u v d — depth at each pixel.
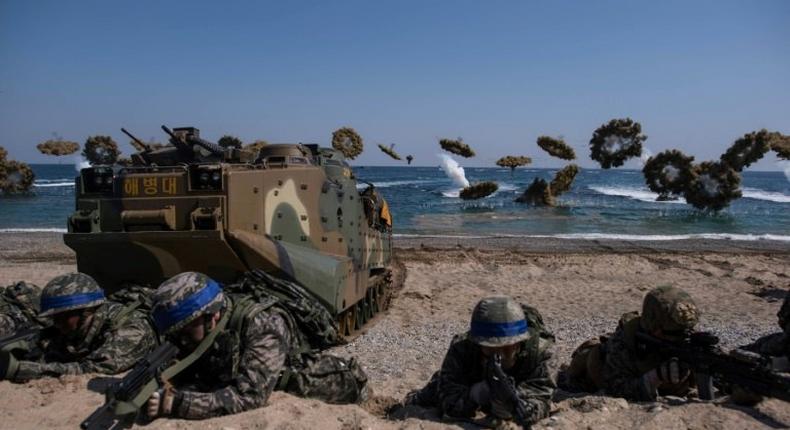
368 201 11.30
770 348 5.21
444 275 17.42
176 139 9.15
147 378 4.04
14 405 4.82
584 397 4.87
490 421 4.38
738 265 19.70
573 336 10.27
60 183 78.38
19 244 23.39
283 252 7.48
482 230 31.47
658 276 17.55
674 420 4.31
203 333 4.29
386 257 12.85
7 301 6.41
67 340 5.73
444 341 9.85
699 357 4.64
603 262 19.92
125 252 7.32
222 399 4.23
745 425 4.24
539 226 33.56
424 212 41.53
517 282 16.36
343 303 8.85
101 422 4.10
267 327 4.48
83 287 5.57
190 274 4.28
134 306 6.13
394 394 6.51
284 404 4.49
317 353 5.19
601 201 51.59
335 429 4.22
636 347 5.03
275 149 9.55
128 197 7.29
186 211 7.17
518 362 4.39
